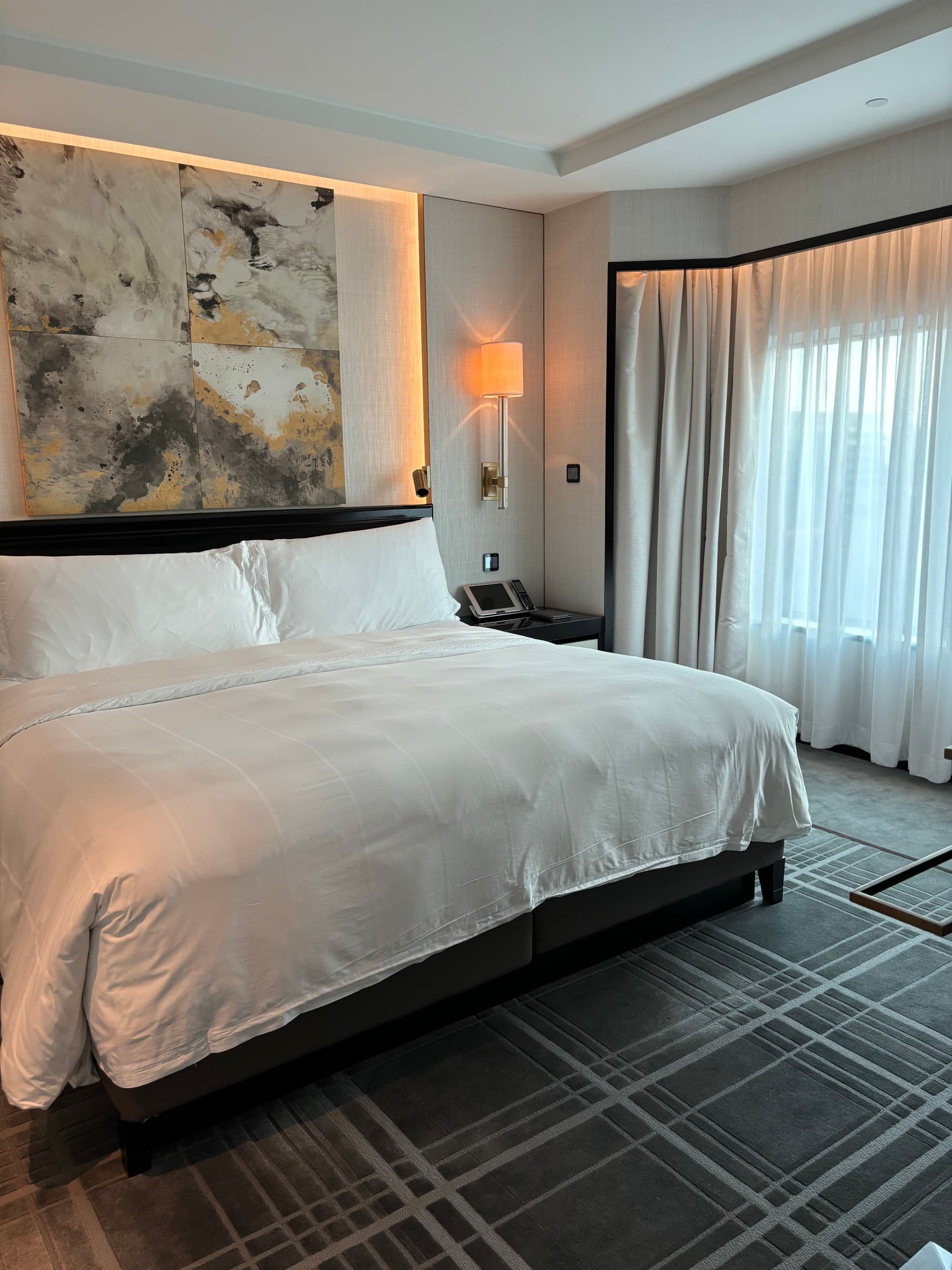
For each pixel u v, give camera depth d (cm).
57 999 171
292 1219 170
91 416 359
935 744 391
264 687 281
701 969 254
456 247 442
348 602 370
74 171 345
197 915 176
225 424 390
